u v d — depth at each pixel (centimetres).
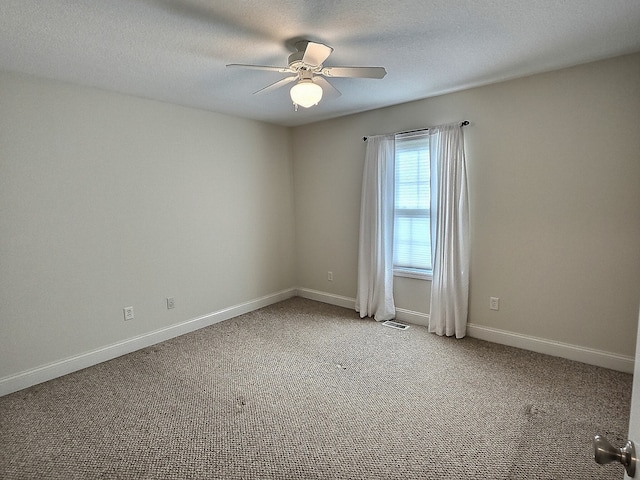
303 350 322
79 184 288
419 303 380
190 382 269
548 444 197
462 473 178
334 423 219
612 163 262
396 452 193
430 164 345
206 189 380
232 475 179
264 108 369
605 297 273
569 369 276
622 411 223
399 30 204
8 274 256
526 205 301
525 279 307
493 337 330
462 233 331
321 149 444
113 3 167
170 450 197
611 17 192
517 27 203
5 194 252
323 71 216
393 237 385
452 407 233
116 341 317
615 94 255
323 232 457
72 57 229
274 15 183
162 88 297
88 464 188
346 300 443
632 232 259
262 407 236
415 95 337
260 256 445
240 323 394
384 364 293
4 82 248
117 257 314
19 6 167
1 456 194
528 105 291
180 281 363
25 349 266
